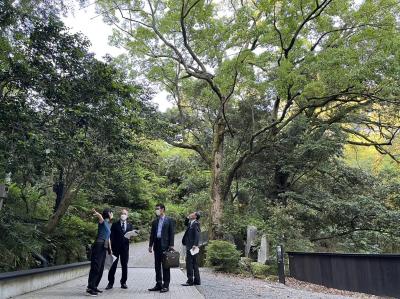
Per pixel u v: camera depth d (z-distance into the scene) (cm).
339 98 1972
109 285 909
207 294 877
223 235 1859
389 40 1448
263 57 1708
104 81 853
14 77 752
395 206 2027
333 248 2077
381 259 1088
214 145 2020
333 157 2072
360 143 2106
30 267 1009
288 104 1722
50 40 789
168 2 1869
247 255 1678
